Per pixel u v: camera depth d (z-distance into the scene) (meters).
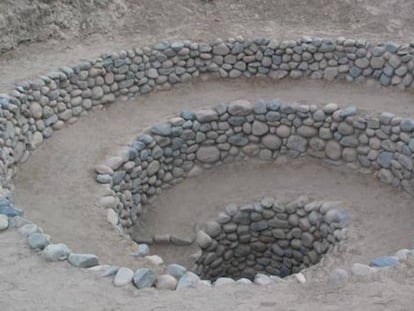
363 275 5.82
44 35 11.20
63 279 5.84
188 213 10.01
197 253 9.37
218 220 9.80
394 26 12.38
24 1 10.98
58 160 9.47
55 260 6.08
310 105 10.66
